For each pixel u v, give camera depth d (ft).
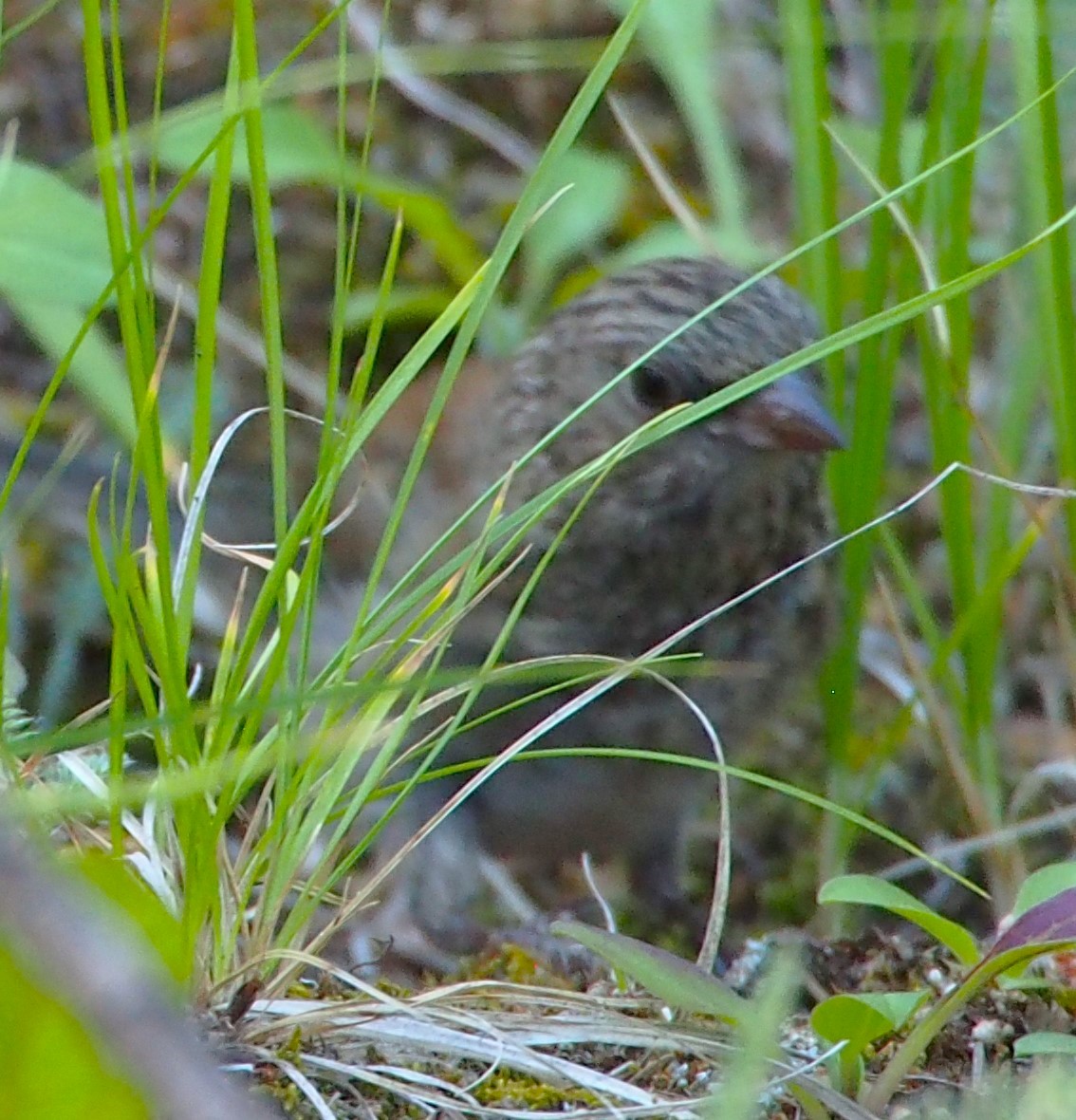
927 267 23.30
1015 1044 15.14
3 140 34.19
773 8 35.42
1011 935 14.78
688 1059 15.94
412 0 36.04
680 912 27.76
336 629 27.94
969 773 25.21
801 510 24.67
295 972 15.48
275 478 15.89
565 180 31.76
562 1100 15.14
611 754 15.96
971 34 30.27
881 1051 16.24
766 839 29.71
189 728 14.83
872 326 16.35
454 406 30.78
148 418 14.92
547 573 24.44
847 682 26.25
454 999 15.58
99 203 31.55
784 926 28.60
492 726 24.43
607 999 16.61
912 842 28.68
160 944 12.23
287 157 27.76
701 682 25.02
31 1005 9.83
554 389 24.68
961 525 25.07
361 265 34.63
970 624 24.29
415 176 35.01
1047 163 23.40
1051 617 30.63
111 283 14.69
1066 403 23.89
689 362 22.94
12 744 13.98
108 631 30.63
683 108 32.17
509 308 34.06
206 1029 14.80
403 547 28.25
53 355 24.14
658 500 23.58
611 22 36.14
